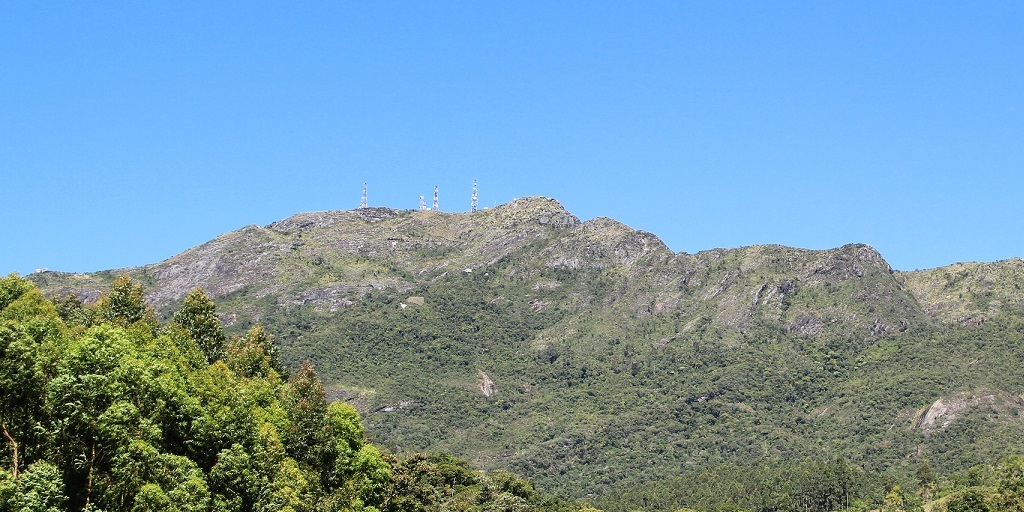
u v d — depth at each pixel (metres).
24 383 98.06
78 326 138.38
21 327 104.06
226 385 130.75
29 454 96.38
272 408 138.75
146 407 106.81
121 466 98.38
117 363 106.00
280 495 116.44
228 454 114.00
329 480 139.38
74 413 98.19
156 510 97.44
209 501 105.69
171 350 129.12
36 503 88.25
